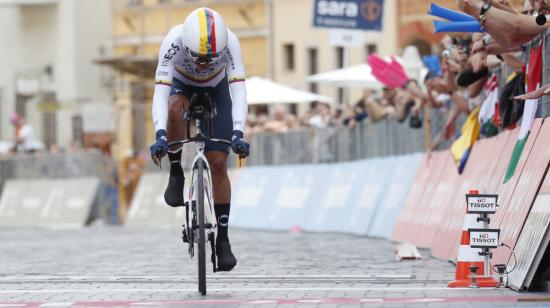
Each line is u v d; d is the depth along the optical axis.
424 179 34.84
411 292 20.20
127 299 20.48
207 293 20.95
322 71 76.00
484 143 27.59
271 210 49.66
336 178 45.19
